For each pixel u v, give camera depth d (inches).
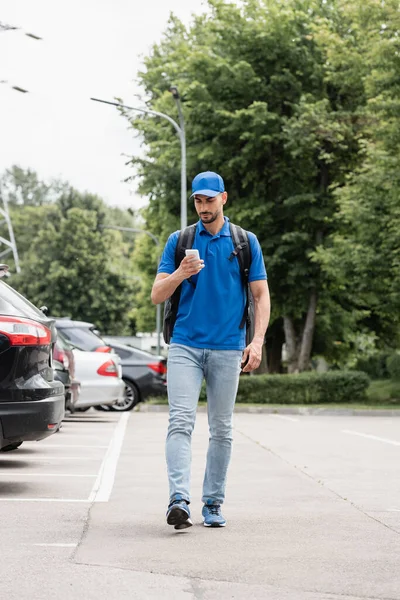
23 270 3555.6
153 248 2389.3
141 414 1045.2
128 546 290.4
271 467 522.0
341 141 1557.6
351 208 1378.0
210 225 328.2
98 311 3503.9
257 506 378.0
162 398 1136.2
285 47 1581.0
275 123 1553.9
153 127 1668.3
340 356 2003.0
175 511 310.7
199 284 325.1
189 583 244.8
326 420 1034.1
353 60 1494.8
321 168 1617.9
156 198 1676.9
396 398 1481.3
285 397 1357.0
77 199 4163.4
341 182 1621.6
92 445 648.4
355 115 1518.2
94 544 293.1
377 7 1349.7
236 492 419.5
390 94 1358.3
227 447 328.2
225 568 261.9
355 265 1414.9
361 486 443.2
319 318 1775.3
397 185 1343.5
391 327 1873.8
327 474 491.5
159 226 1875.0
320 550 287.6
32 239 3917.3
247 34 1583.4
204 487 331.0
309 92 1598.2
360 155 1582.2
